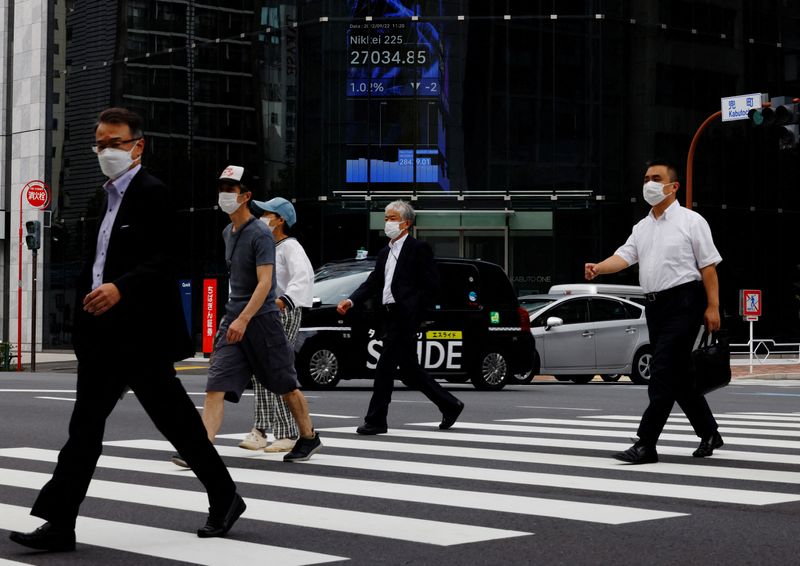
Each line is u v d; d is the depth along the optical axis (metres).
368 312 22.34
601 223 41.28
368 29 41.12
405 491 8.92
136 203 6.70
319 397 20.00
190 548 6.68
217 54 43.75
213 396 10.31
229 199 10.11
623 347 27.66
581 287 28.73
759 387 27.33
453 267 23.19
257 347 10.25
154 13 45.47
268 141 42.38
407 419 15.50
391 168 41.00
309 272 11.66
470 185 41.00
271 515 7.83
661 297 10.66
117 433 13.48
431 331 22.77
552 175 41.22
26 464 10.66
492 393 22.45
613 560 6.35
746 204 44.03
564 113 41.34
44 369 34.19
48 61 49.78
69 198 48.78
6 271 51.44
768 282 44.41
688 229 10.57
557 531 7.21
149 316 6.68
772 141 44.66
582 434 13.44
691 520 7.61
